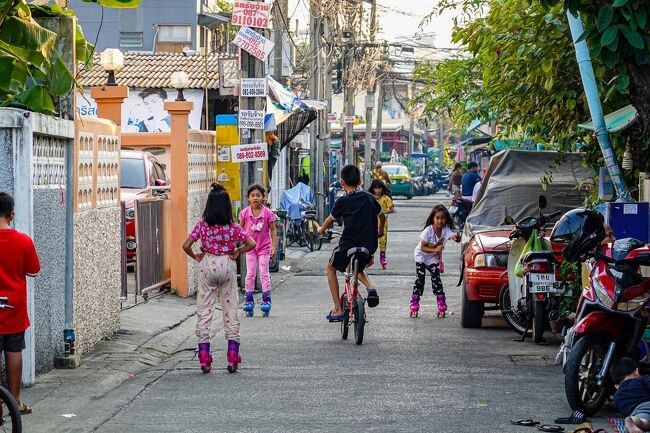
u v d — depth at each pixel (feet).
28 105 46.03
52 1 53.57
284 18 138.00
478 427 37.76
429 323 65.77
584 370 39.75
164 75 142.51
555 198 69.26
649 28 39.24
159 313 67.51
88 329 53.57
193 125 140.26
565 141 63.87
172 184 77.05
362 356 53.01
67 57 50.08
